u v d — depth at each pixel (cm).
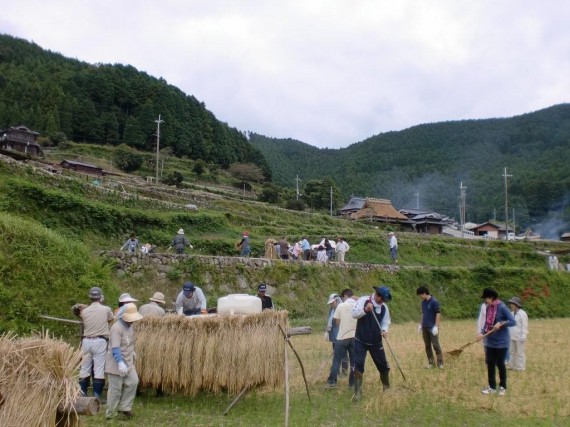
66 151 7581
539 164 11519
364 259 3531
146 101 9750
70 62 11988
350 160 14800
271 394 865
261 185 8888
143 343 795
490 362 876
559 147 12081
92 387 864
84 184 2689
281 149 16712
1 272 1163
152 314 840
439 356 1080
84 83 9719
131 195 2988
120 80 9912
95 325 783
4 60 10794
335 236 3594
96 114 9031
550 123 13750
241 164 9056
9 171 2339
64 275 1278
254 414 739
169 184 5941
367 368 1070
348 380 966
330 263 2483
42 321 1133
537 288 3116
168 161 8400
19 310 1119
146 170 7406
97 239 2280
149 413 731
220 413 749
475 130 14538
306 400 823
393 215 6644
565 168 10488
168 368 784
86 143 8488
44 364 364
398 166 13688
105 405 768
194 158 9431
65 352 372
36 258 1245
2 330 1059
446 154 13738
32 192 2150
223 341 785
